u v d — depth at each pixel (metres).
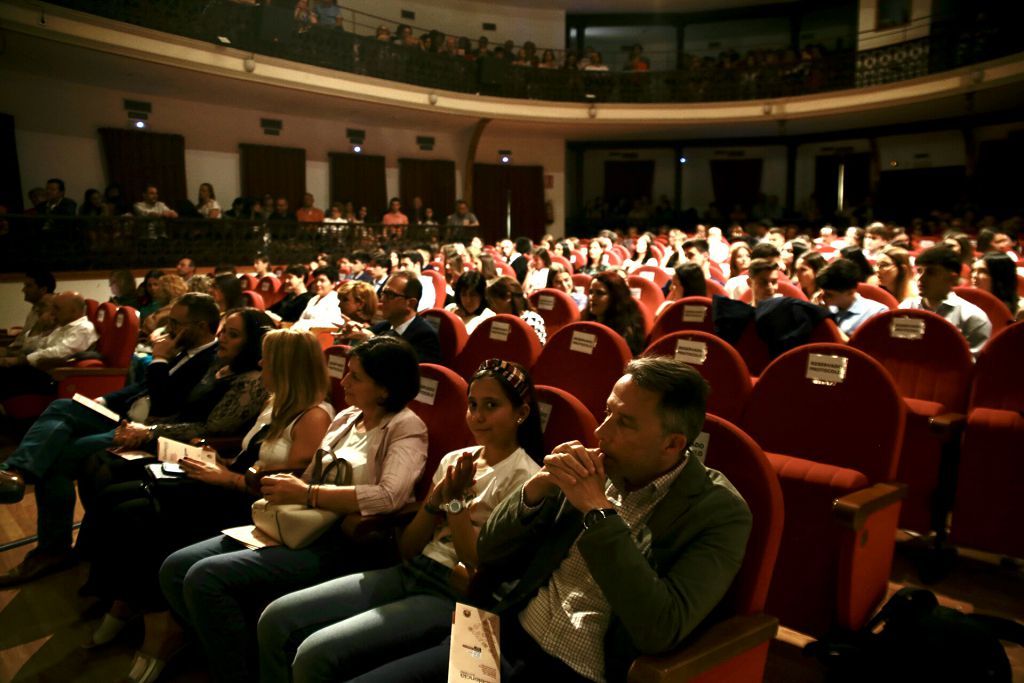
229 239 10.38
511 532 1.63
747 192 17.53
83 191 11.41
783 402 2.44
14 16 8.55
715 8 16.80
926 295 3.53
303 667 1.71
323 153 14.38
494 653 1.42
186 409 3.12
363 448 2.31
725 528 1.41
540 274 7.82
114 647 2.54
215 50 10.62
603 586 1.31
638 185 18.36
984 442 2.63
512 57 15.30
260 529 2.21
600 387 2.89
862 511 1.94
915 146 15.19
